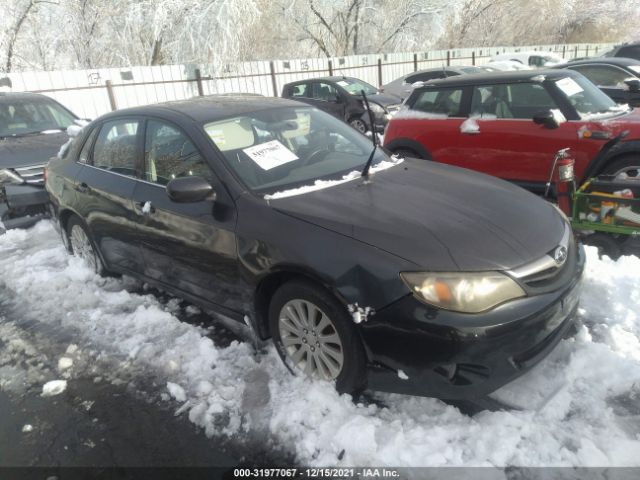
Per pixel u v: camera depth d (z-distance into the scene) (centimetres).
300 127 379
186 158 340
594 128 531
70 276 472
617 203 412
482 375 239
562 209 446
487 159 610
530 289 246
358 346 258
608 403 267
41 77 1286
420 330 236
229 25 1786
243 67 1764
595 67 911
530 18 3497
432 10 2492
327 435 254
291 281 277
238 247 296
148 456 257
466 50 2478
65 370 335
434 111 662
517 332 238
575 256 289
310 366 287
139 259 387
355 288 247
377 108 1273
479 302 234
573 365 289
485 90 619
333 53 2622
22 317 410
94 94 1377
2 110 734
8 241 594
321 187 315
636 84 785
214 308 339
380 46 2622
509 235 264
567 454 234
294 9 2447
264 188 311
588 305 358
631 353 304
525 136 575
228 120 355
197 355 332
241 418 276
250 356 326
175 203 336
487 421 255
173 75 1542
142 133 381
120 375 324
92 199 417
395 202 290
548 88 574
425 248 247
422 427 254
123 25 1934
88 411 294
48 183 496
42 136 709
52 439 274
